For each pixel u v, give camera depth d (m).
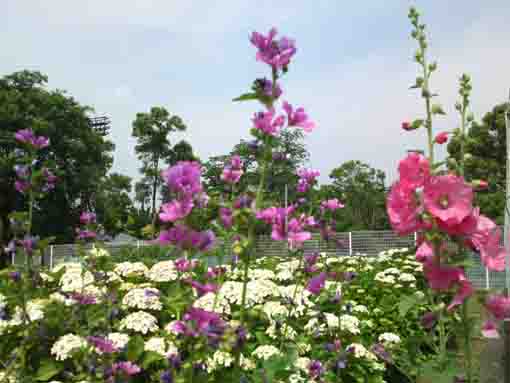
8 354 4.27
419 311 5.88
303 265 4.02
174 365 2.23
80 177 35.50
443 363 2.07
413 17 2.45
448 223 1.53
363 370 4.38
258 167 2.52
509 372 2.70
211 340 2.13
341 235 19.48
